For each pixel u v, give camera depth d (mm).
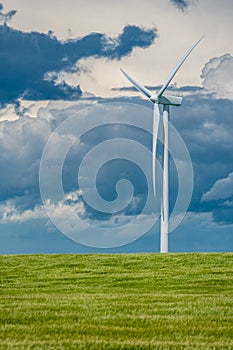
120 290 44250
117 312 28438
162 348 21703
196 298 33750
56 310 28828
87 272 54344
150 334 23891
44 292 43750
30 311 28375
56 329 24547
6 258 61656
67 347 21641
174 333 24125
